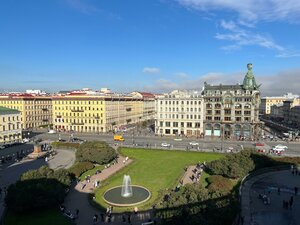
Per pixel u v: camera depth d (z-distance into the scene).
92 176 94.38
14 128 166.75
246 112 176.25
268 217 62.09
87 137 181.38
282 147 139.50
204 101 184.62
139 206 68.94
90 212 65.88
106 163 110.44
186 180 89.62
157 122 195.75
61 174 79.00
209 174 95.94
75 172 92.06
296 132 190.75
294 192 77.75
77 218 62.56
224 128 181.38
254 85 179.12
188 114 188.50
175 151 133.00
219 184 78.31
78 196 75.88
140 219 62.09
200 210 50.72
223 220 50.00
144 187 83.12
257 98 178.12
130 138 176.88
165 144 147.62
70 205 69.88
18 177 92.75
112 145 149.62
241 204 68.69
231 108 178.75
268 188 80.38
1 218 62.38
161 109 194.00
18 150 138.25
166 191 73.69
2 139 158.62
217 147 145.75
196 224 45.75
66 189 76.56
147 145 147.38
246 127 176.88
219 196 57.22
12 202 63.69
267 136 182.50
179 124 191.25
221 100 180.38
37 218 62.47
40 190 65.81
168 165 108.56
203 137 178.88
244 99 175.88
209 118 184.88
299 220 60.91
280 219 61.16
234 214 54.19
